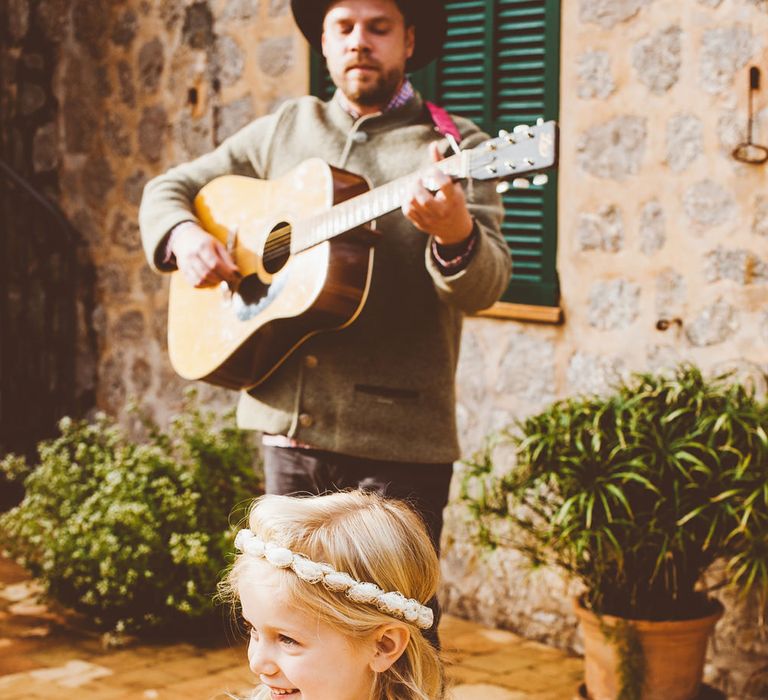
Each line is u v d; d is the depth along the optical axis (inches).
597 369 153.6
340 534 55.1
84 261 219.0
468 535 164.9
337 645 54.1
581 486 123.6
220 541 159.3
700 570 129.9
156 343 209.5
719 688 141.7
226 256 111.7
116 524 159.5
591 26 152.4
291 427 105.9
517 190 159.6
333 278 101.3
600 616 128.7
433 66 166.7
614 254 151.7
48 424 223.1
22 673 149.0
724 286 142.3
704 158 143.3
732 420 122.9
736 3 139.8
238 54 193.9
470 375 165.8
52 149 220.8
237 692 143.4
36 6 220.4
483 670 149.2
